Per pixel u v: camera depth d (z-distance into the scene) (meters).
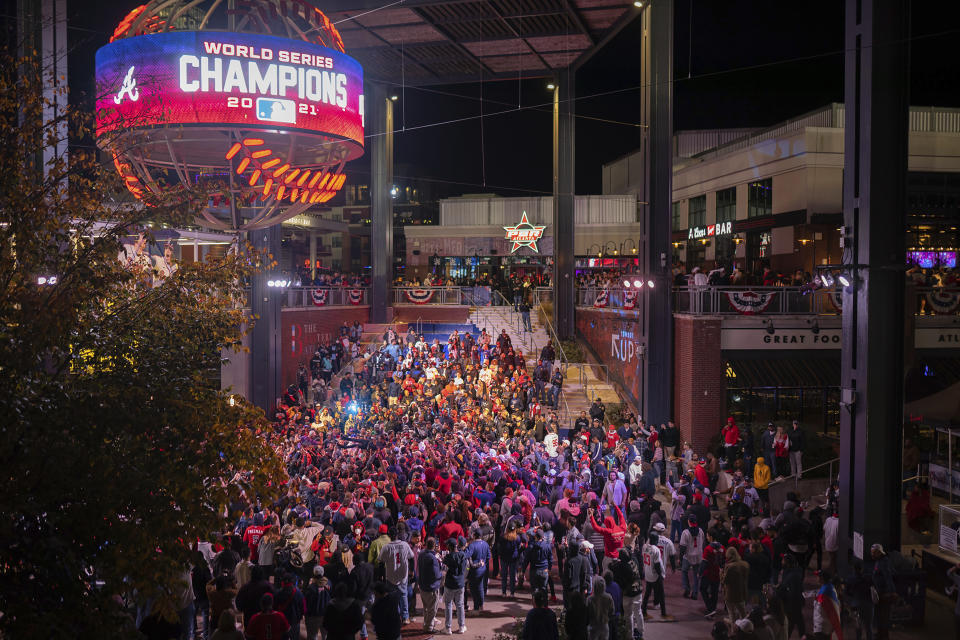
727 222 44.81
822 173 36.53
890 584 13.02
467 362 34.34
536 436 25.66
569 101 44.56
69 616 6.84
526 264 58.53
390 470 18.12
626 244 57.09
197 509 8.05
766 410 26.92
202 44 13.02
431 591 13.48
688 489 17.81
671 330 28.69
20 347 7.47
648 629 13.84
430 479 18.27
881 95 16.12
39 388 7.63
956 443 21.78
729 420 24.62
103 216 8.95
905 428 23.81
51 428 7.21
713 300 27.03
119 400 8.08
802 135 36.56
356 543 14.02
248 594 11.36
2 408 7.16
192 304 9.69
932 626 13.98
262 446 8.91
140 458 7.93
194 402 8.62
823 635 12.66
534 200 58.59
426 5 32.47
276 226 33.22
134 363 8.85
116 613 7.37
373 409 27.64
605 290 37.38
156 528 7.63
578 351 39.47
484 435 24.05
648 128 29.36
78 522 7.25
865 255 16.23
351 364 37.16
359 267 79.56
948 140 37.72
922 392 26.84
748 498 18.64
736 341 26.83
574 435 26.19
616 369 34.84
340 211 89.75
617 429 26.09
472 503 16.78
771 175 39.56
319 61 14.15
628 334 32.56
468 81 45.88
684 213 52.25
